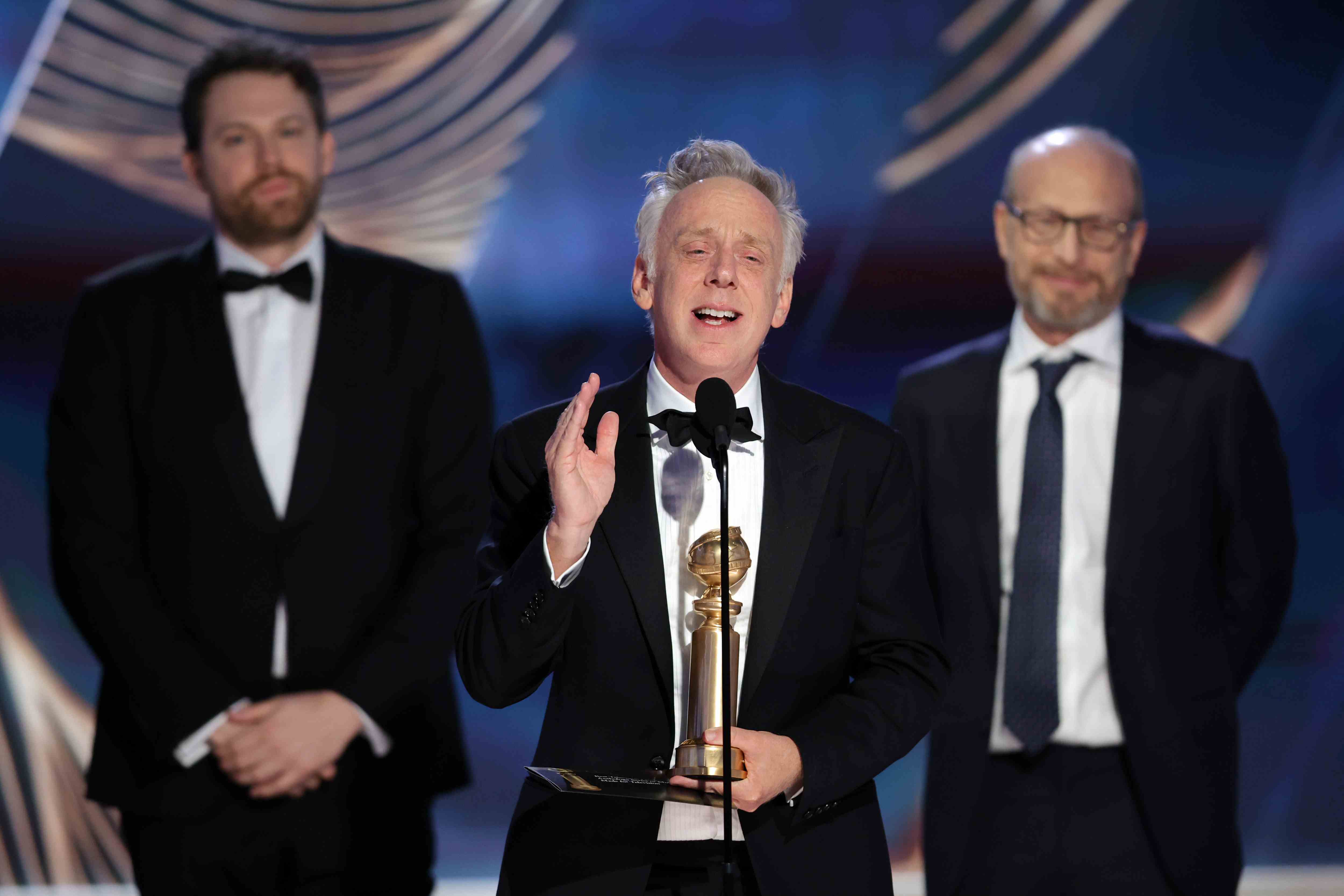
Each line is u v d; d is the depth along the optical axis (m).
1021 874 11.90
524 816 7.56
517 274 15.92
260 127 13.25
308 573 11.88
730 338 7.72
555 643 7.22
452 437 12.47
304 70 13.59
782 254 8.05
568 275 15.95
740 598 7.68
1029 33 16.05
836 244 16.00
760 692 7.51
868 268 15.98
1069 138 13.73
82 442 12.05
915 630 7.90
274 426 12.34
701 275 7.71
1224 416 12.45
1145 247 16.00
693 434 7.27
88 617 11.66
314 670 11.77
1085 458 12.67
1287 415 15.91
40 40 15.52
